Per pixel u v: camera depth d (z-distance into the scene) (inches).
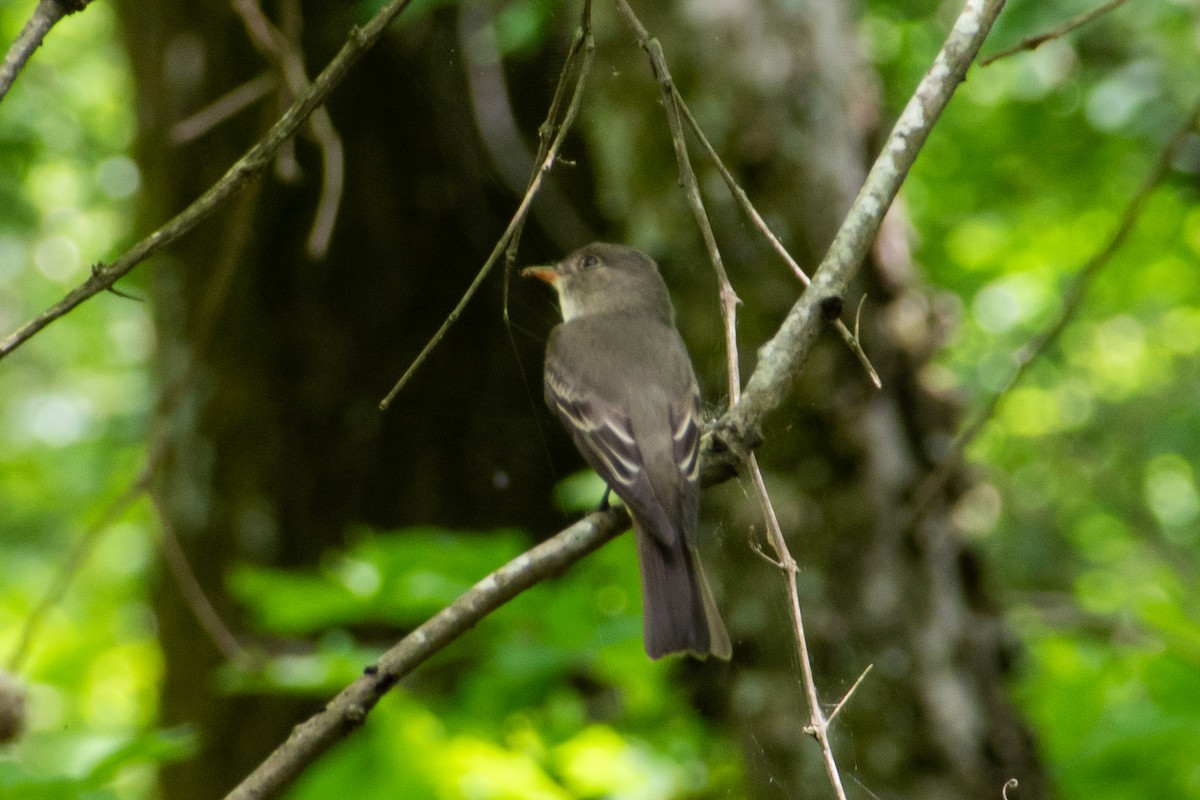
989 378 666.8
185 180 472.7
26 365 957.2
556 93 200.1
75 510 874.8
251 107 458.9
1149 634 357.4
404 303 456.1
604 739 323.9
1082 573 707.4
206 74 463.5
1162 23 558.3
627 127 372.2
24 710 261.3
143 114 492.7
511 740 331.6
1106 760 326.6
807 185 360.5
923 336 373.1
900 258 375.9
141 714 615.2
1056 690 353.7
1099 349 783.7
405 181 445.4
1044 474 773.9
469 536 402.0
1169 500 837.8
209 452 468.4
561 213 408.8
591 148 384.2
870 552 355.3
